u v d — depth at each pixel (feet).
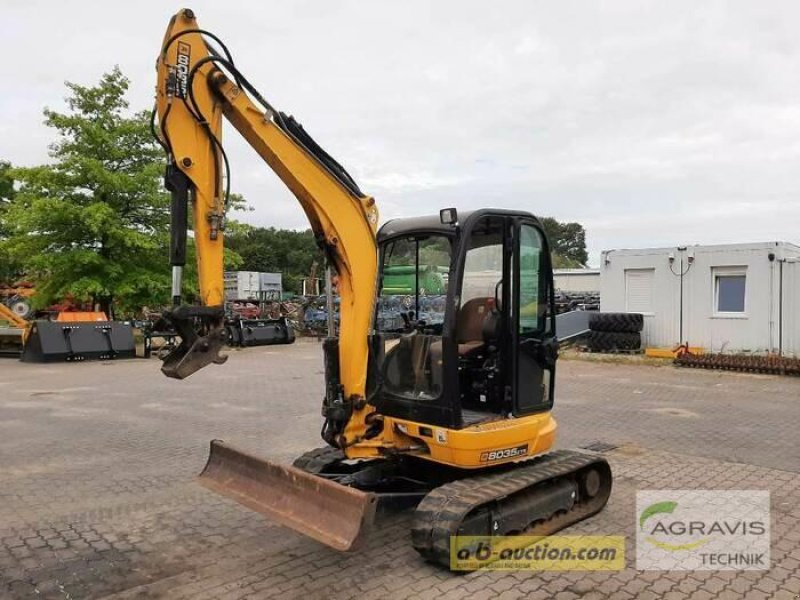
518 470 16.24
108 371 49.90
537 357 17.22
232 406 34.94
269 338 69.82
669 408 33.42
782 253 49.60
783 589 13.62
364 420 15.90
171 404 35.55
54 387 41.70
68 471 22.54
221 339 13.88
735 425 29.25
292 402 36.14
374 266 15.90
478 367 17.01
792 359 46.24
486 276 16.71
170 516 18.13
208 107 13.76
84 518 17.99
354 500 12.74
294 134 14.89
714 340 53.06
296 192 14.98
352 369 15.60
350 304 15.55
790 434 27.40
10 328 61.82
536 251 17.26
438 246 16.81
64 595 13.50
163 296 71.00
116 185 66.74
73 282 65.87
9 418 31.71
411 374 15.80
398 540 16.22
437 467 16.90
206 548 15.89
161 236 70.85
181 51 13.48
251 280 116.67
